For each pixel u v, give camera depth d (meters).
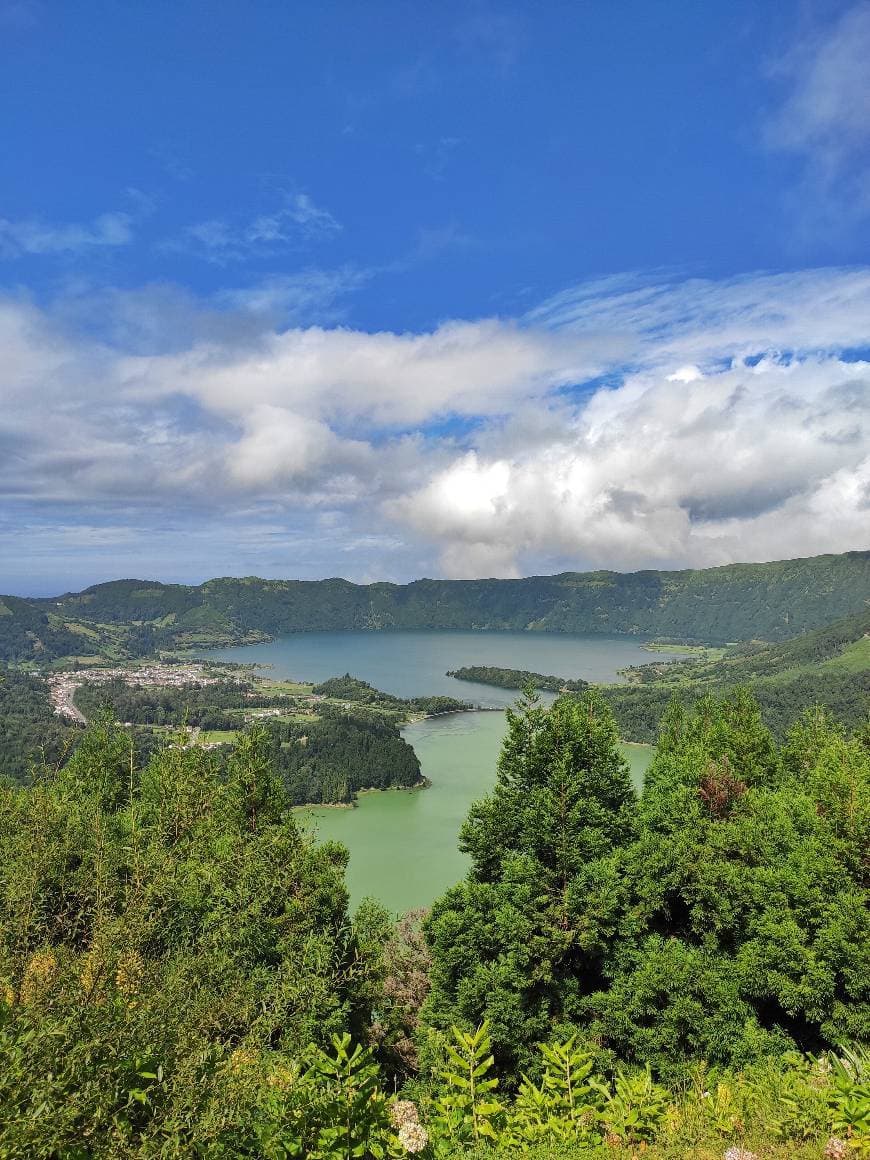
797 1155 8.31
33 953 9.36
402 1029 30.61
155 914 13.02
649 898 24.58
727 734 42.94
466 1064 8.72
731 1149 8.05
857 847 24.03
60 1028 6.32
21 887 12.68
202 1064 7.13
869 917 21.58
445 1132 8.44
